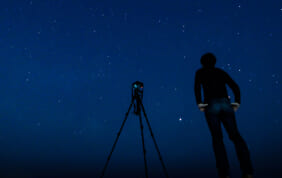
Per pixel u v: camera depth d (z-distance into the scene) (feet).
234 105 5.95
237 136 5.39
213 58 6.41
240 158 5.21
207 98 5.87
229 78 6.11
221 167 5.27
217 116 5.57
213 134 5.55
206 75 6.13
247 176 5.05
